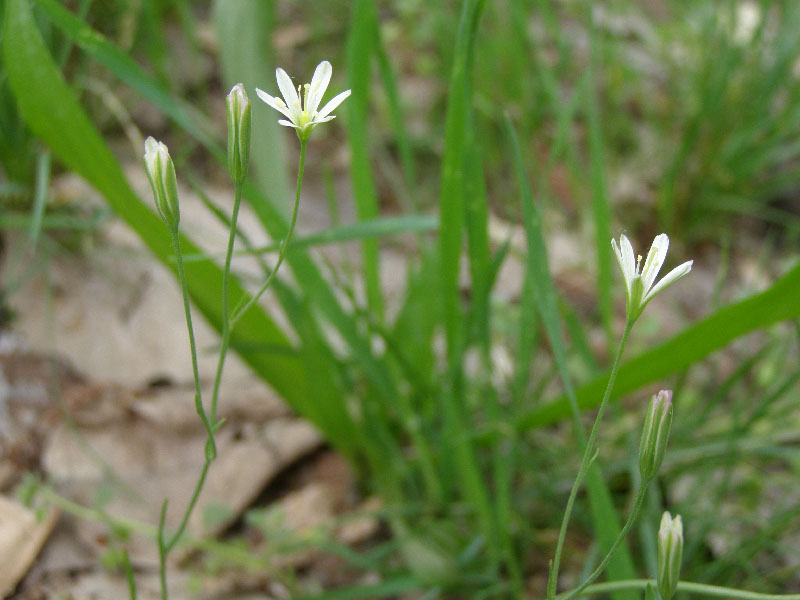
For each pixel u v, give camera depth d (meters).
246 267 0.36
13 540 0.26
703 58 0.45
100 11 0.38
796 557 0.28
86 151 0.23
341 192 0.43
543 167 0.45
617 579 0.22
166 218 0.17
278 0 0.53
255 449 0.30
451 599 0.27
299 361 0.27
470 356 0.34
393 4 0.54
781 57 0.42
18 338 0.32
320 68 0.17
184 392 0.32
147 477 0.29
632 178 0.46
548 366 0.35
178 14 0.47
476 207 0.24
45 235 0.34
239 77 0.31
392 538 0.29
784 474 0.32
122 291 0.34
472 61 0.23
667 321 0.39
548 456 0.30
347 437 0.29
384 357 0.28
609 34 0.47
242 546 0.27
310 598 0.25
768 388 0.34
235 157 0.17
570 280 0.40
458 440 0.25
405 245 0.40
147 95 0.24
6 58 0.22
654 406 0.17
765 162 0.44
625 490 0.30
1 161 0.32
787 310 0.22
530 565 0.28
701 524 0.27
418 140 0.45
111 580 0.26
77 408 0.30
